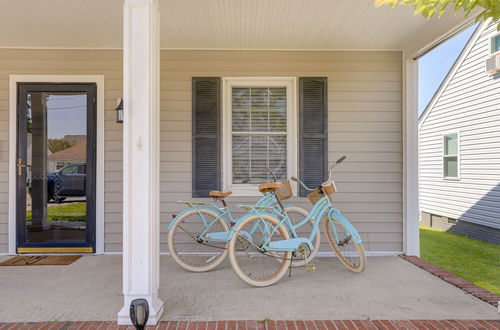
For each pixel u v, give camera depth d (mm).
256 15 3248
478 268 4172
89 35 3732
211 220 4023
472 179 6266
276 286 3053
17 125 4082
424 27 3490
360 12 3180
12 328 2262
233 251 3047
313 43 3975
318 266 3686
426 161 7871
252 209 3199
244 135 4242
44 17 3273
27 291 2916
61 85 4109
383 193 4188
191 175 4141
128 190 2307
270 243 3111
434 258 4707
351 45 4039
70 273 3393
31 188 4102
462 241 6023
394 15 3232
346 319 2396
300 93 4152
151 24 2316
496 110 5652
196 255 4078
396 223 4191
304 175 4137
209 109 4129
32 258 3926
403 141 4172
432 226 7680
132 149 2318
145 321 1500
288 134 4234
